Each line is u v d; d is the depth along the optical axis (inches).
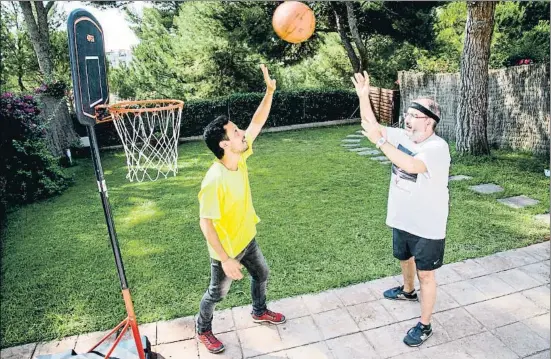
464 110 288.2
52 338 124.4
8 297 148.0
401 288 132.8
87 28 87.5
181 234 193.9
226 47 510.3
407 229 107.3
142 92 586.9
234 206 99.2
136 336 101.3
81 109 82.0
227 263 96.3
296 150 369.4
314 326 121.9
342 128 486.3
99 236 198.5
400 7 481.4
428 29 506.6
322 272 151.0
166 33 609.3
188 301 138.7
